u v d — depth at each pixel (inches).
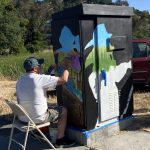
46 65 388.2
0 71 367.6
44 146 138.0
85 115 135.6
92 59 135.6
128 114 154.1
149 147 133.0
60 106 142.0
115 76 145.3
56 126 136.0
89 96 135.6
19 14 1540.4
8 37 1274.6
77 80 135.9
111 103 144.6
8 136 151.6
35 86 127.4
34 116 127.7
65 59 139.0
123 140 140.2
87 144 135.5
